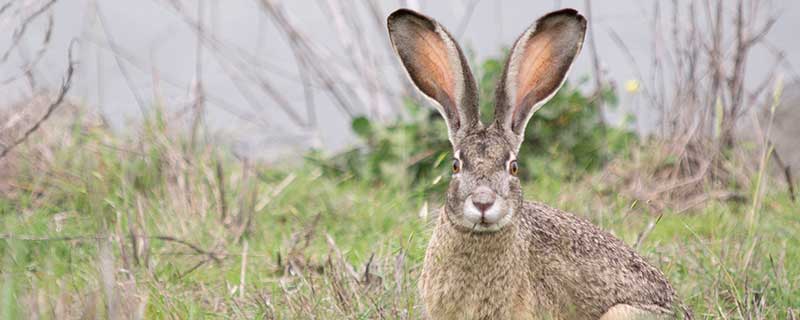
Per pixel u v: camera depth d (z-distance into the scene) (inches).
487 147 324.8
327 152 583.8
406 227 457.4
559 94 556.4
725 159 552.7
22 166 491.8
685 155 543.5
